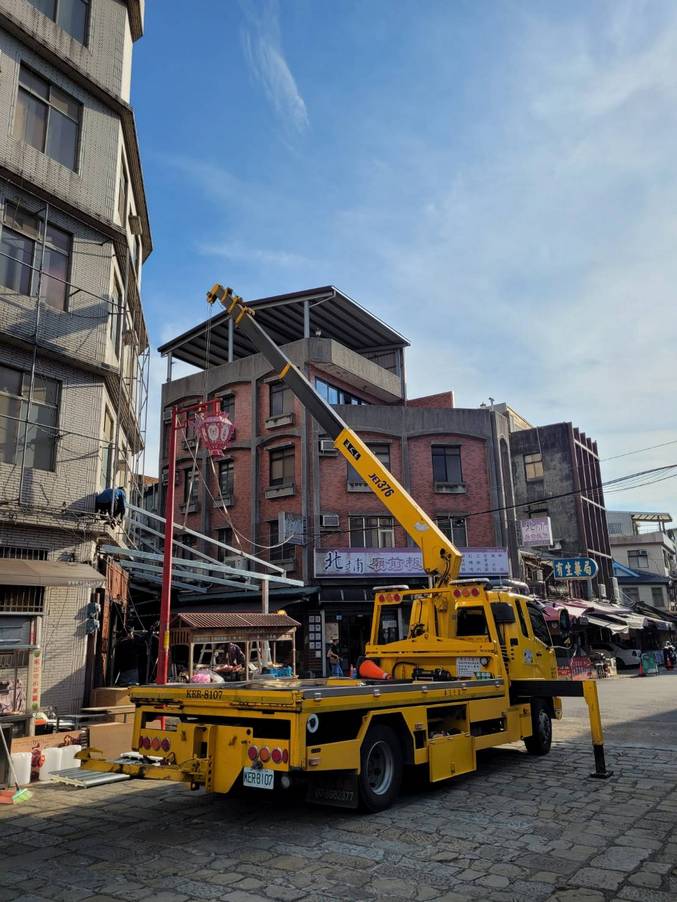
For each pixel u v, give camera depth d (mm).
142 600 22969
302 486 26609
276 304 29266
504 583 10078
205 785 5992
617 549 54969
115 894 4316
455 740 7641
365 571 24812
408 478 27688
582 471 38906
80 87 14031
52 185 13023
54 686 11359
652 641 41000
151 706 6934
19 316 12070
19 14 12844
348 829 5840
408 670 9641
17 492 11578
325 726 6680
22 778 7957
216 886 4445
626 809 6359
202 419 13391
